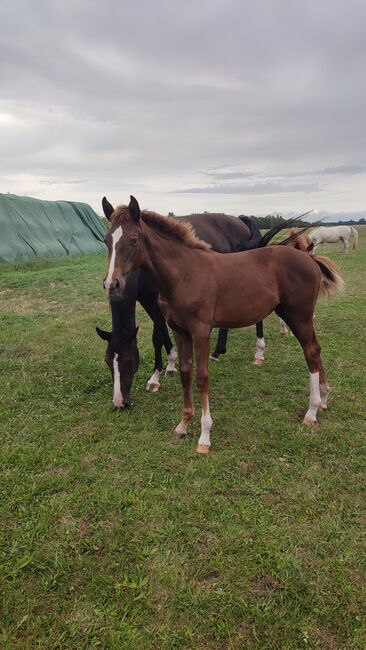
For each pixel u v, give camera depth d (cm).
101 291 912
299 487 278
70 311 755
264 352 556
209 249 350
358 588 204
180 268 317
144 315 744
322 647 178
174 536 237
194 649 177
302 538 234
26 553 226
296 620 188
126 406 393
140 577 210
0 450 323
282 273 360
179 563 219
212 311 329
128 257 300
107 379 459
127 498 267
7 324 667
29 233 1376
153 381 441
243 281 339
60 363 500
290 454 319
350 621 188
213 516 253
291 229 579
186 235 330
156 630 185
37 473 297
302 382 454
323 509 258
